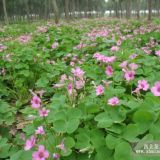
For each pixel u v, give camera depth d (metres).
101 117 0.26
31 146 0.25
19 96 0.55
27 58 0.61
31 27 1.97
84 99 0.33
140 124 0.25
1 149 0.31
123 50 0.54
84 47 0.73
